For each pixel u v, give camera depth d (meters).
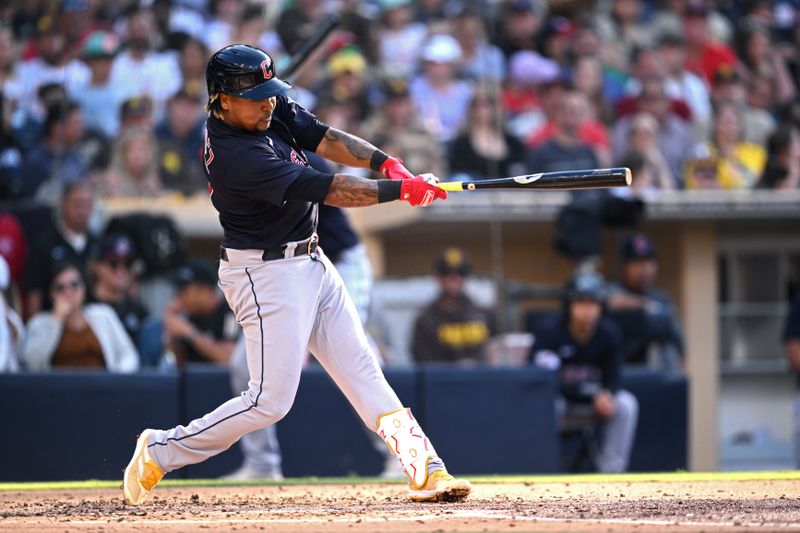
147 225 30.30
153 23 36.34
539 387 27.30
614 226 33.75
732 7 45.66
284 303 13.46
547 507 13.68
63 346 26.70
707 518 12.14
